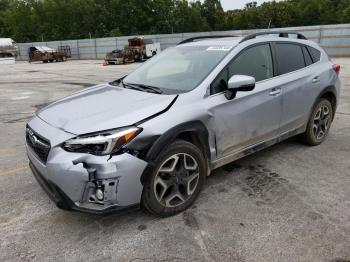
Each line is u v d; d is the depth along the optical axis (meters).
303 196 3.48
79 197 2.66
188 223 3.03
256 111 3.71
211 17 71.00
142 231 2.92
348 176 3.94
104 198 2.66
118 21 65.50
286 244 2.72
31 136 3.06
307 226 2.95
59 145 2.70
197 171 3.21
